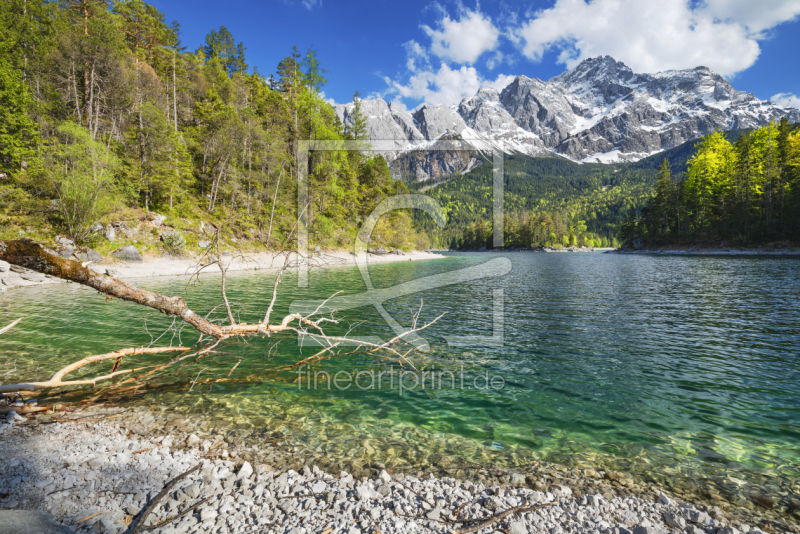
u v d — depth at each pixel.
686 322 13.38
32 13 41.28
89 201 31.41
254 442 5.14
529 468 4.55
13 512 3.12
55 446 4.83
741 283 24.72
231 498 3.80
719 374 7.96
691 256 63.25
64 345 9.70
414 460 4.74
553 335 11.65
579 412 6.14
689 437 5.29
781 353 9.48
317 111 56.91
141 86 45.09
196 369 8.27
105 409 6.12
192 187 48.66
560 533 3.33
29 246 4.75
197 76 60.16
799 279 26.27
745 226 68.19
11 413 5.68
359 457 4.80
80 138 32.06
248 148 45.69
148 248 35.03
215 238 8.27
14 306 15.55
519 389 7.15
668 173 85.50
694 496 3.98
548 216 152.25
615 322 13.53
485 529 3.38
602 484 4.21
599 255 93.19
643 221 94.19
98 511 3.50
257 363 8.78
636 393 6.92
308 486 4.08
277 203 35.50
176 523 3.38
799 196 60.72
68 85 40.62
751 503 3.87
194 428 5.51
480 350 9.97
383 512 3.60
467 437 5.34
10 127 31.48
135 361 8.72
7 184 30.38
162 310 6.29
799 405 6.30
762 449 4.94
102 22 38.91
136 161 40.31
